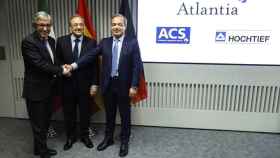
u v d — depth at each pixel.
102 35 2.88
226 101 2.91
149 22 2.72
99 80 2.55
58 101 2.77
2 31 2.99
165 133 2.92
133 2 2.74
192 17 2.66
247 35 2.63
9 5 2.91
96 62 2.44
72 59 2.36
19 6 2.90
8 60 3.08
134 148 2.59
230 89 2.86
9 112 3.27
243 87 2.83
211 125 3.01
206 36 2.69
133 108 3.05
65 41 2.38
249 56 2.69
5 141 2.69
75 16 2.37
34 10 2.89
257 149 2.59
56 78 2.31
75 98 2.48
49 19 2.08
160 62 2.83
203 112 2.97
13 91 3.19
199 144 2.68
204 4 2.61
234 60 2.72
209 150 2.56
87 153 2.48
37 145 2.33
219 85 2.86
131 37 2.36
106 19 2.83
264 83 2.78
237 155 2.48
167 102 2.99
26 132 2.90
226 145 2.66
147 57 2.82
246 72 2.76
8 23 2.96
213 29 2.66
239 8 2.58
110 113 2.48
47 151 2.36
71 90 2.41
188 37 2.71
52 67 2.11
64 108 2.50
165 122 3.06
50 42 2.23
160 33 2.74
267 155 2.48
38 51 2.03
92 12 2.83
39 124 2.22
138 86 2.49
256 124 2.94
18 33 2.98
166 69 2.86
